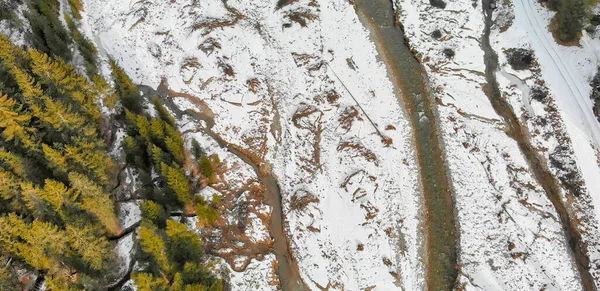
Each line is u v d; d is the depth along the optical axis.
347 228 45.94
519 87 51.78
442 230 45.47
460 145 49.31
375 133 50.66
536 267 42.75
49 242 34.34
